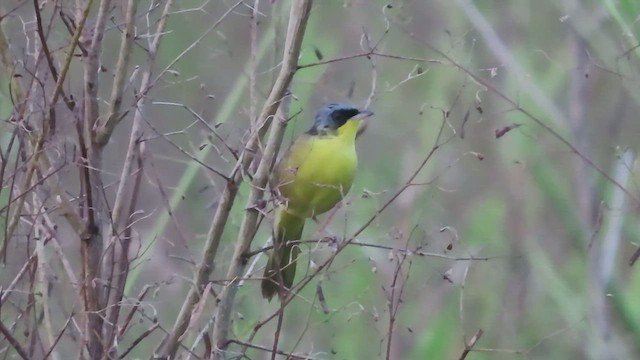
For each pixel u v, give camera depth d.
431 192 12.80
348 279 11.47
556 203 12.88
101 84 10.78
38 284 8.73
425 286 11.45
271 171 8.21
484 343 12.52
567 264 13.20
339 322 11.60
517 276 13.01
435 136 13.45
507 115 13.07
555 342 12.63
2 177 7.69
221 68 12.02
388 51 13.46
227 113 10.05
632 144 12.84
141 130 10.12
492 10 14.52
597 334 12.37
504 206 13.53
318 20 12.66
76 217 8.13
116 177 10.73
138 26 10.70
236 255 8.24
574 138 12.70
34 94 8.12
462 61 11.65
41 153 7.96
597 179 12.67
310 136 9.89
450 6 13.64
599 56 12.58
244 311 10.79
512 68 11.85
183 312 8.04
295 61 7.97
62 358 8.95
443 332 12.38
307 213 9.74
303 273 11.72
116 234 8.02
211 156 11.48
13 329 8.12
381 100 13.97
